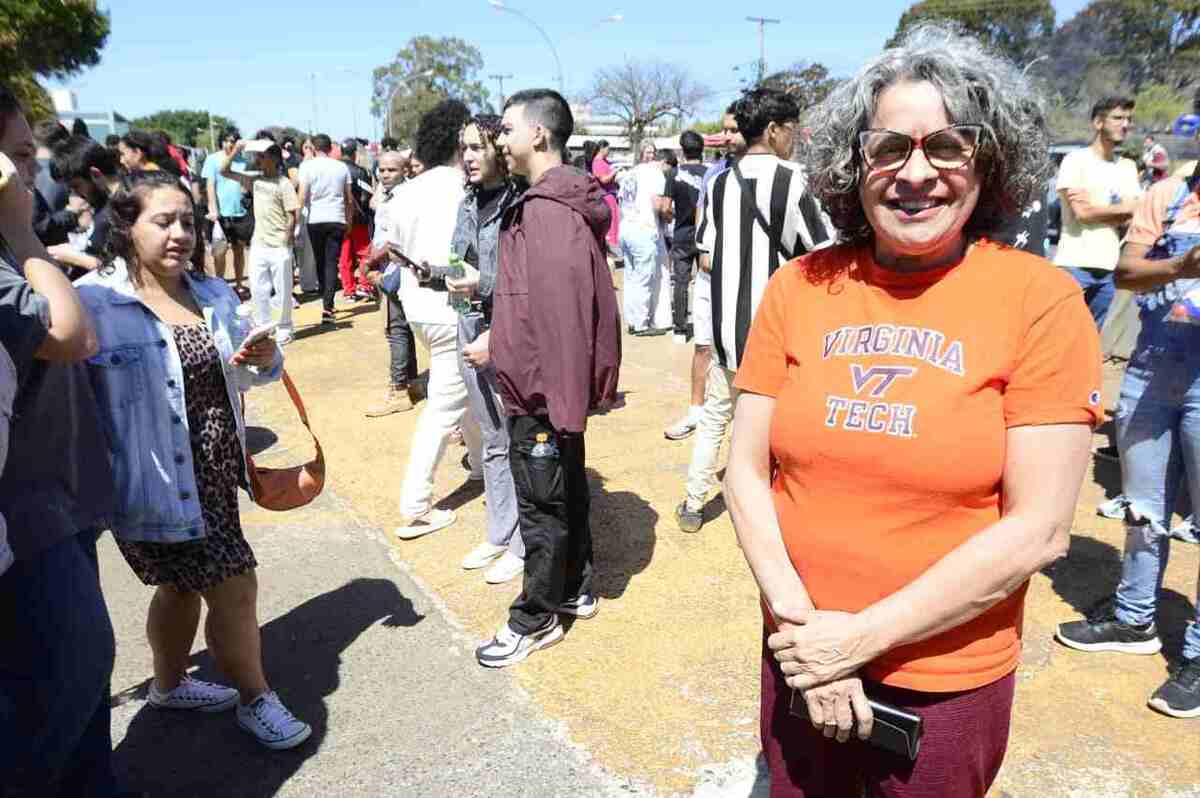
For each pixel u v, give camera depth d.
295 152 11.11
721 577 3.49
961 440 1.31
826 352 1.44
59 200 4.23
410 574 3.59
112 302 2.20
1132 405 2.78
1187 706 2.57
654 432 5.26
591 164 12.34
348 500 4.35
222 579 2.41
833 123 1.46
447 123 4.03
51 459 1.81
